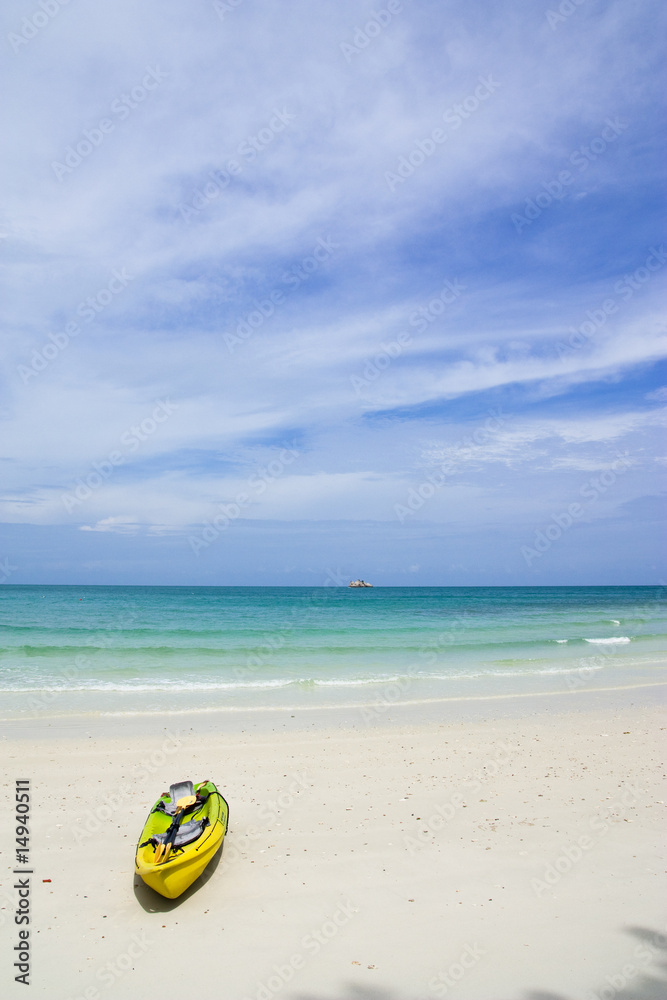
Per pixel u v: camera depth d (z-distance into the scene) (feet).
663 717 54.03
